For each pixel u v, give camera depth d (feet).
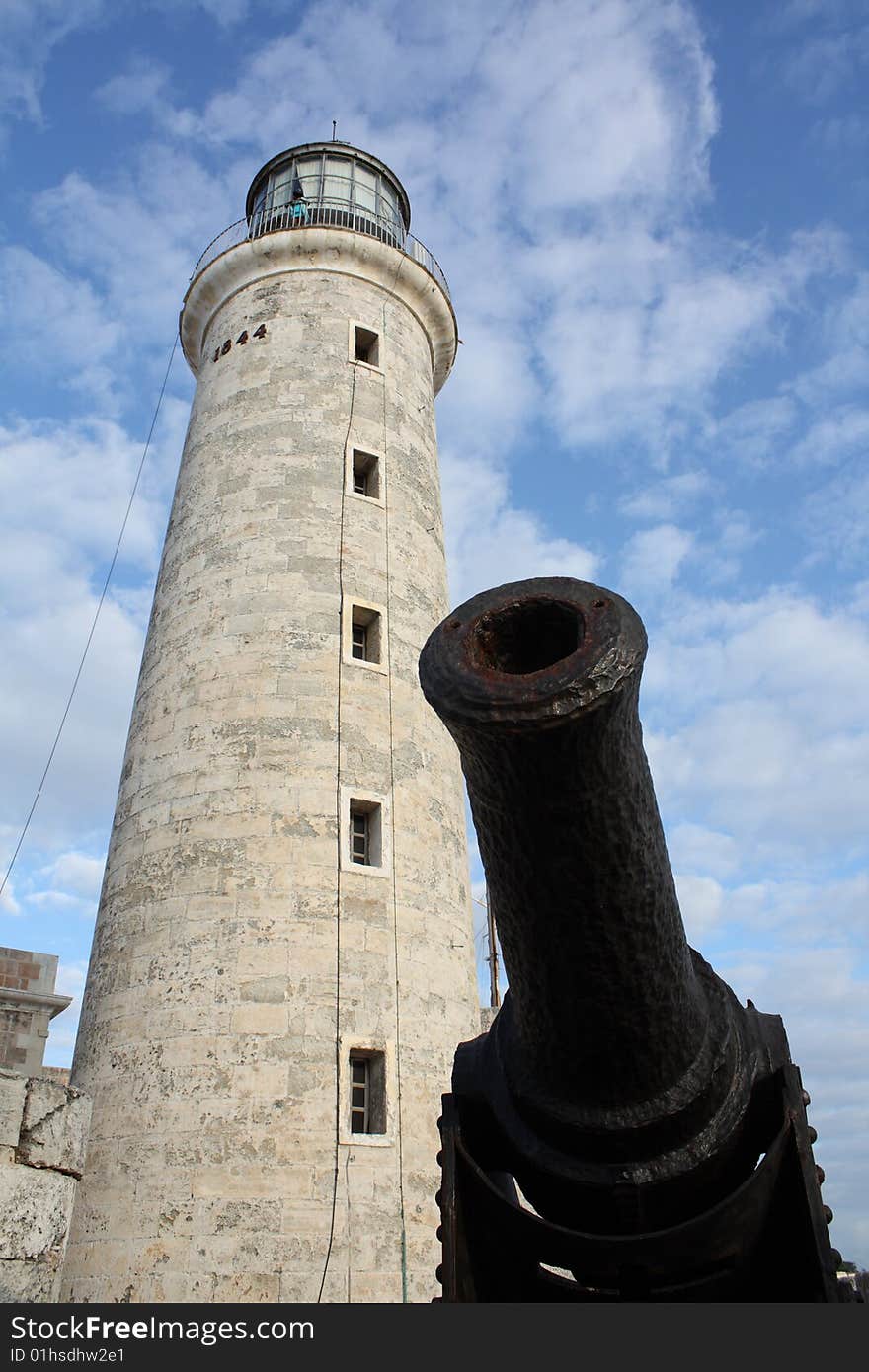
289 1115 46.62
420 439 73.05
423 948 54.13
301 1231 44.29
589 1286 15.76
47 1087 24.08
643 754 13.08
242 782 54.80
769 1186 13.78
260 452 66.74
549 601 12.74
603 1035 13.42
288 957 50.34
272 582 61.31
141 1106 47.39
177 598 63.41
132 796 57.82
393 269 77.56
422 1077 50.44
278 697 57.41
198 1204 44.52
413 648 63.16
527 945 13.21
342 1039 49.03
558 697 11.29
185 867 53.01
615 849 12.36
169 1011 49.29
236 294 77.30
